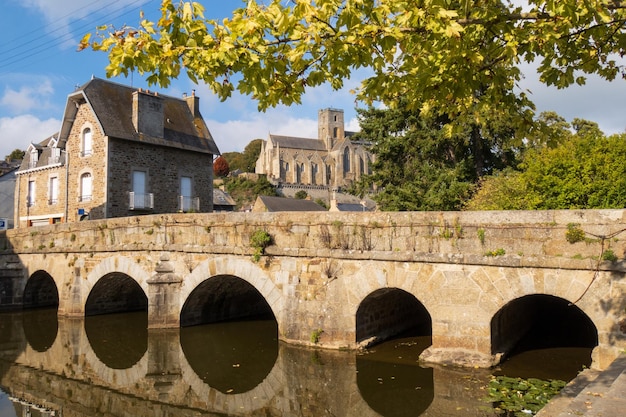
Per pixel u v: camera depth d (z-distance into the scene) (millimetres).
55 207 28250
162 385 10156
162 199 27078
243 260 12555
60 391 10062
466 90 5586
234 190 83000
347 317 10953
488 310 9312
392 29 4527
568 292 8531
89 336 14828
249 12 4434
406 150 18703
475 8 5027
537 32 5195
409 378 9180
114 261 15805
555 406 5789
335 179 99750
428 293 9922
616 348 7992
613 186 11133
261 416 8219
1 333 15727
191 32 4535
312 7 4309
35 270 19172
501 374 8969
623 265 8016
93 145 25719
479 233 9445
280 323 11844
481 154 18875
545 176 12078
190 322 14930
